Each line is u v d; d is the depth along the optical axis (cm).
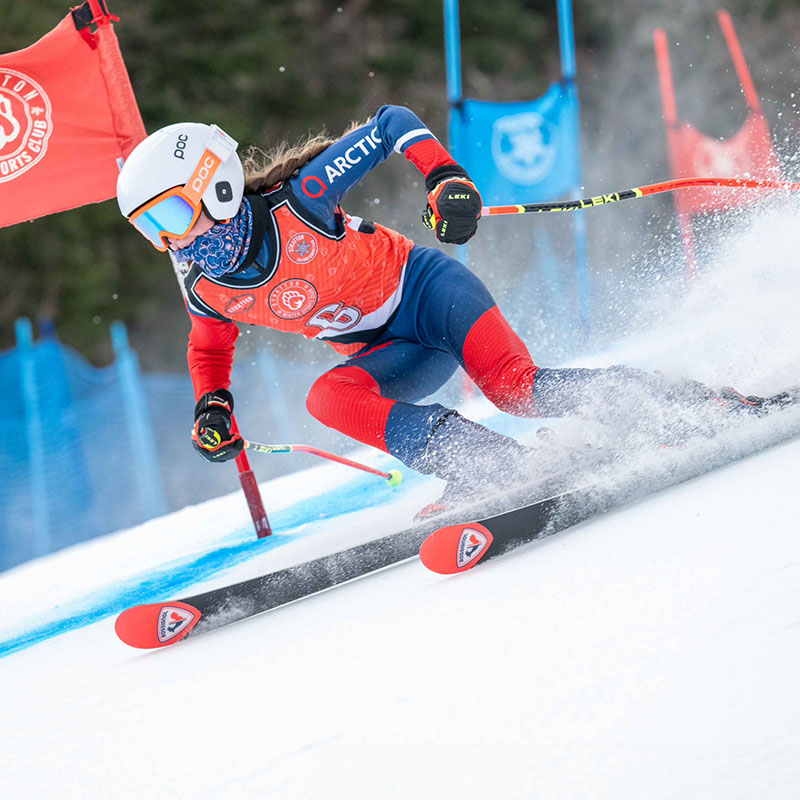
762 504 711
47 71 1545
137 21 5600
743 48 6406
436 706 543
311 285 1060
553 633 592
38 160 1557
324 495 1759
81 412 4034
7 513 3884
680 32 6400
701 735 431
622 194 1144
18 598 1741
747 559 602
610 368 1015
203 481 4069
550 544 836
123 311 5359
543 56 6456
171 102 5616
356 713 570
